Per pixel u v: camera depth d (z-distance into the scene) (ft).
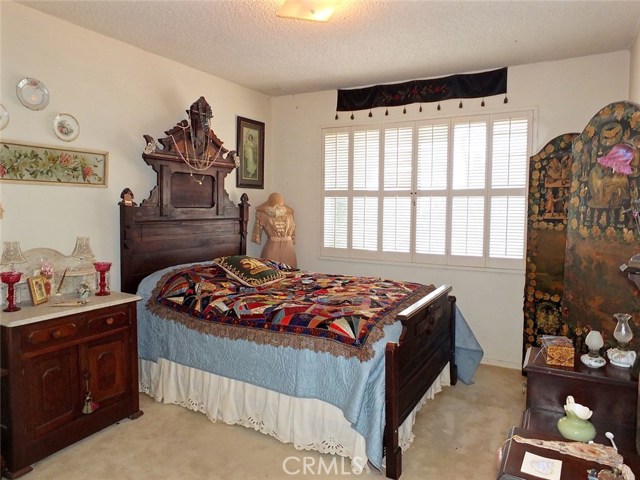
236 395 9.05
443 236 13.84
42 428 7.73
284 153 16.43
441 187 13.75
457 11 8.96
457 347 11.70
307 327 8.20
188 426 9.11
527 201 12.46
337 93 15.25
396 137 14.35
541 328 12.18
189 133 12.26
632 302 7.95
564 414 7.29
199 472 7.59
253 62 12.39
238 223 14.24
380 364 7.45
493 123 12.90
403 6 8.74
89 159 10.28
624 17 9.21
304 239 16.30
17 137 8.94
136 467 7.71
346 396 7.59
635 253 7.84
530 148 12.48
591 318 9.16
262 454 8.13
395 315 8.43
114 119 10.83
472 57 11.84
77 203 10.11
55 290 9.38
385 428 7.36
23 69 8.99
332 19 9.39
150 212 11.25
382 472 7.61
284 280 11.73
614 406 7.07
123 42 10.91
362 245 15.20
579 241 9.62
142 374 10.63
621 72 11.37
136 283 11.00
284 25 9.75
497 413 9.93
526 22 9.50
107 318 8.80
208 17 9.39
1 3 8.60
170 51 11.51
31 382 7.55
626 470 4.78
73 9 9.07
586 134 9.41
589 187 9.27
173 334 9.83
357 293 10.09
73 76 9.89
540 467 4.92
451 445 8.56
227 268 11.21
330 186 15.62
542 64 12.21
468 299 13.60
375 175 14.79
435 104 13.66
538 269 12.16
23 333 7.41
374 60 12.10
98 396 8.70
